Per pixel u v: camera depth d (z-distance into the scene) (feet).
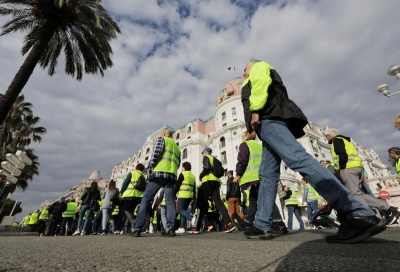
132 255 4.28
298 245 5.16
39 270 2.91
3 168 23.93
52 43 38.75
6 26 34.50
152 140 135.13
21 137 66.59
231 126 88.84
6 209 79.92
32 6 32.30
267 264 3.28
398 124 17.20
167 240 8.57
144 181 16.65
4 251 4.42
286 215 67.15
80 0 33.73
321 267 2.92
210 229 23.62
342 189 5.00
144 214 12.11
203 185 15.99
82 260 3.67
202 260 3.75
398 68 22.74
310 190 25.00
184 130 118.52
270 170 7.43
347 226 5.07
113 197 23.13
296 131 6.43
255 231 7.78
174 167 12.76
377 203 13.66
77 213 33.14
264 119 6.30
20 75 28.32
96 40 38.27
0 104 26.40
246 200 23.57
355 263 3.04
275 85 6.62
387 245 4.51
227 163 84.48
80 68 41.55
